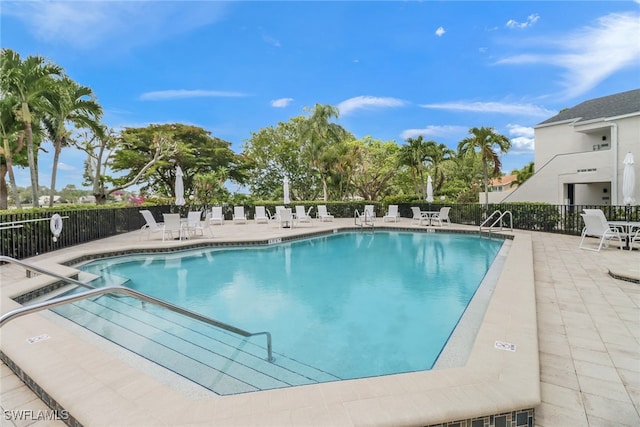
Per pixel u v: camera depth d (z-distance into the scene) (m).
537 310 4.14
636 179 14.98
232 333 3.90
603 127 16.23
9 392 2.51
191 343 3.58
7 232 7.44
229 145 31.27
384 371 3.23
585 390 2.49
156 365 3.11
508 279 4.99
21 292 4.68
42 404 2.38
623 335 3.41
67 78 12.79
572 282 5.41
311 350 3.65
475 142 18.28
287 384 2.92
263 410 2.04
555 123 18.92
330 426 1.89
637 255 7.65
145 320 4.16
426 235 13.27
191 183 29.89
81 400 2.16
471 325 4.04
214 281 6.67
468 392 2.20
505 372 2.45
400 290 5.94
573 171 16.78
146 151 27.30
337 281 6.58
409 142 21.69
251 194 32.97
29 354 2.75
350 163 24.88
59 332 3.17
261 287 6.22
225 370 3.10
